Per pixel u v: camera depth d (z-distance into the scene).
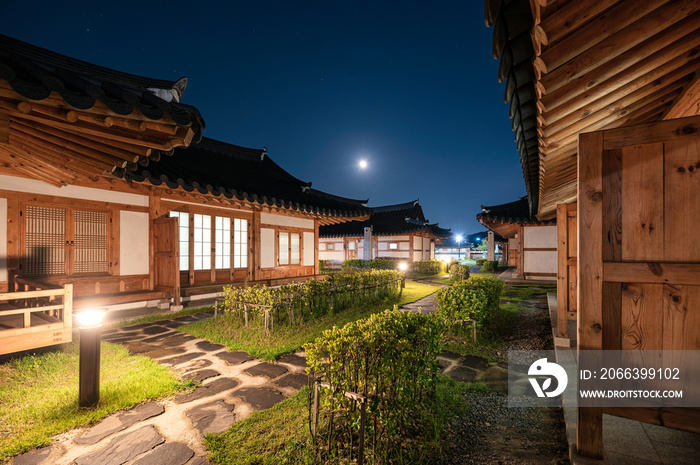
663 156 1.98
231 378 4.09
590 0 1.50
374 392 2.73
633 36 1.69
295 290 7.27
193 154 11.58
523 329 6.57
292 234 12.88
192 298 9.16
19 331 4.37
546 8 1.54
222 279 10.12
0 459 2.53
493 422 3.19
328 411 3.09
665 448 2.51
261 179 12.81
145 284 8.27
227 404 3.43
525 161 3.88
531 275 16.61
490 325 6.49
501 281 8.51
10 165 5.66
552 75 1.93
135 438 2.83
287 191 12.65
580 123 2.67
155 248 8.43
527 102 2.40
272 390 3.76
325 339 2.90
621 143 2.05
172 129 3.21
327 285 8.07
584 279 2.12
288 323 6.54
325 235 29.19
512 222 16.38
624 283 2.06
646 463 2.32
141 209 8.29
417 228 25.50
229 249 10.37
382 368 2.78
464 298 5.79
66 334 4.77
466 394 3.73
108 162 4.41
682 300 1.94
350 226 29.75
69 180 6.41
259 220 11.23
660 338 1.99
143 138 3.31
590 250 2.11
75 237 7.20
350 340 2.83
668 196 1.97
